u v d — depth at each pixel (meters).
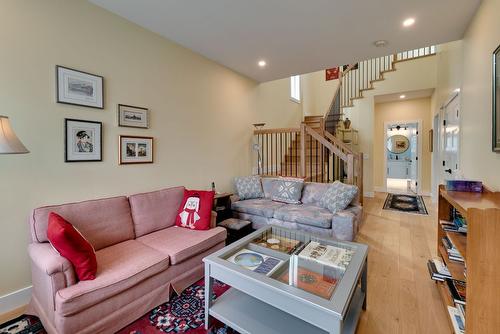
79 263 1.60
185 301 2.05
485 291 1.32
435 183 5.58
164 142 3.12
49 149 2.13
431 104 6.17
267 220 3.39
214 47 3.33
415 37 3.01
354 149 6.26
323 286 1.49
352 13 2.51
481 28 2.31
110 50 2.53
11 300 1.95
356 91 6.41
